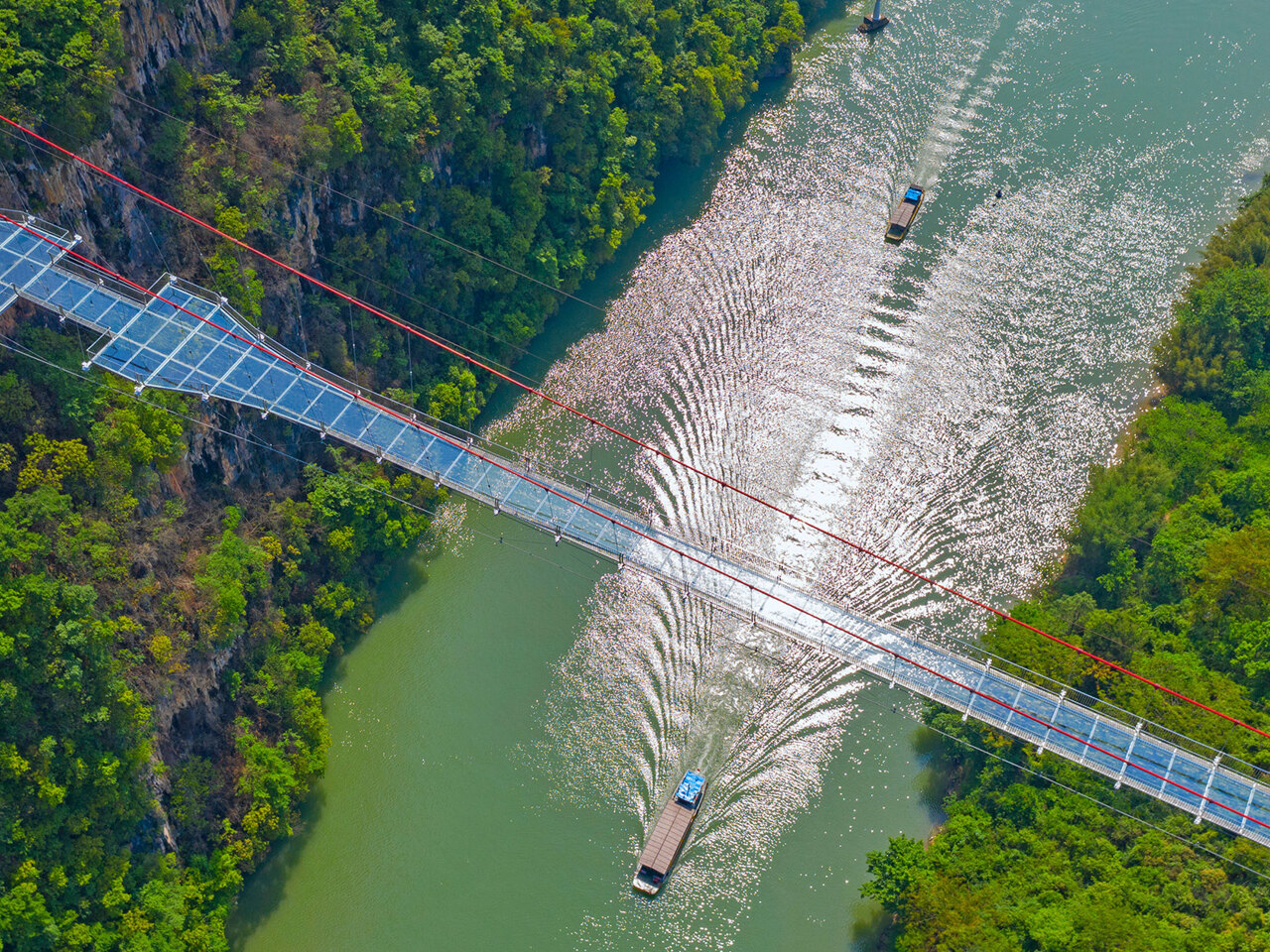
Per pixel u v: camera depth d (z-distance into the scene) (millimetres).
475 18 193875
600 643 177125
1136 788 152250
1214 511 181875
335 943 153875
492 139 197375
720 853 160500
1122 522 180500
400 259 190625
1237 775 152500
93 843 135875
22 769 129250
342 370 182375
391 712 171000
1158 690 160875
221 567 157000
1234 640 167375
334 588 173375
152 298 161000
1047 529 191250
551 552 185375
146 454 151125
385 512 177750
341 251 182625
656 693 173125
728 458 198750
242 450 169375
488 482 172000
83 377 151875
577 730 170000
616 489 194000
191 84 168000
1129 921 140750
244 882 156000
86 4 152500
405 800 164000
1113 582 176250
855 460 199500
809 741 169500
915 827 163125
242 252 168750
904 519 192750
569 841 161250
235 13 176250
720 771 167125
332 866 159000
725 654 176000
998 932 142125
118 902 135625
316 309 180000
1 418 145000
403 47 191000
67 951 130500
